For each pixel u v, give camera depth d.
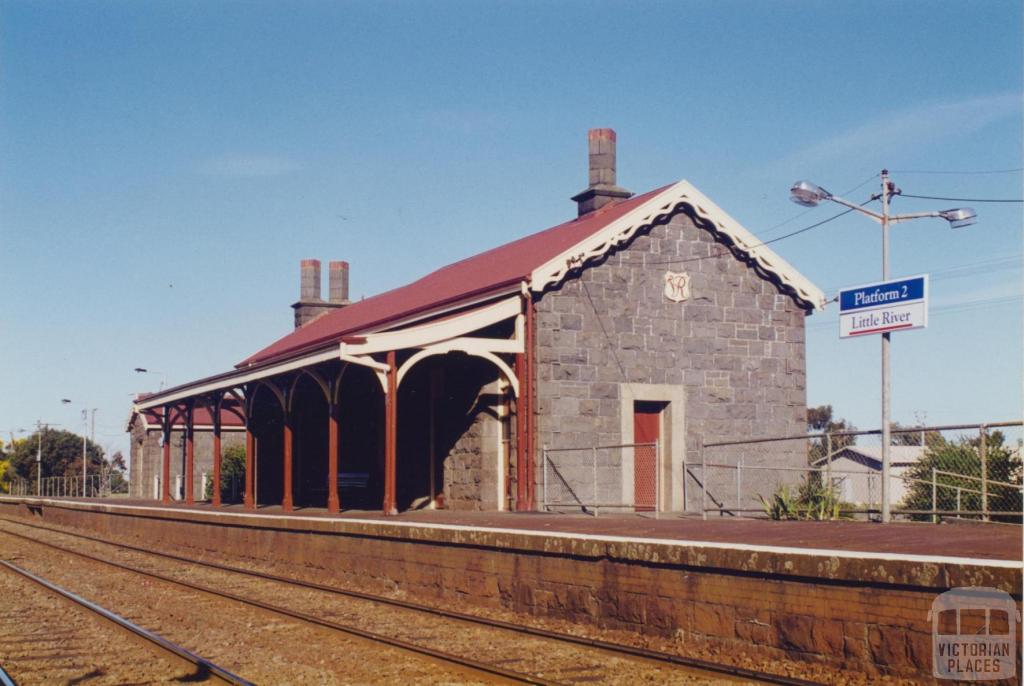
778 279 21.73
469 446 20.73
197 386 27.69
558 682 8.05
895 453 21.52
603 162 23.97
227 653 10.03
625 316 20.27
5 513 45.81
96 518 30.30
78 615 12.63
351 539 15.55
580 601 10.90
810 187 14.68
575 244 19.81
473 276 23.75
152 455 45.94
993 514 13.53
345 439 25.91
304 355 20.38
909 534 10.74
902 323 13.62
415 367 22.64
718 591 9.30
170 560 20.39
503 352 19.67
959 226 14.43
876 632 7.97
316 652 9.98
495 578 12.25
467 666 8.77
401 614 12.27
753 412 21.23
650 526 13.50
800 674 8.30
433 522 15.62
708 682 8.18
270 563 18.31
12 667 9.35
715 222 21.08
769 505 20.41
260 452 30.94
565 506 19.22
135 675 9.03
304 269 38.28
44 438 79.56
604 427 19.86
